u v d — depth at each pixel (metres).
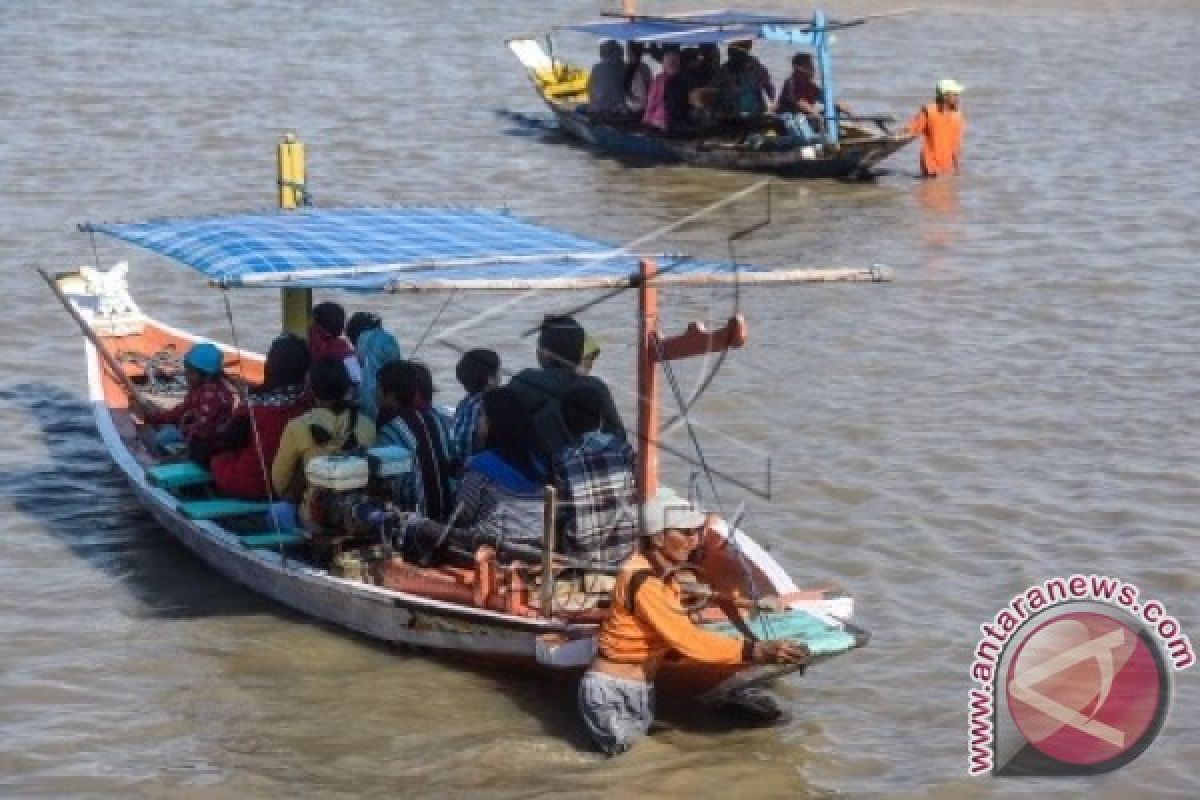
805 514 44.12
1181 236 73.19
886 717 34.84
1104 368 55.91
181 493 41.75
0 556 41.53
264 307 61.62
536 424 35.81
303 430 38.78
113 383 48.88
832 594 35.59
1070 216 77.00
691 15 92.38
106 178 79.75
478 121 96.00
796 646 31.80
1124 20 129.00
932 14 130.12
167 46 114.19
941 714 34.91
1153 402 52.59
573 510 34.88
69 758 32.97
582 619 34.06
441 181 82.25
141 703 35.00
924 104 100.50
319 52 114.06
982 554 41.88
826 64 84.69
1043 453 48.31
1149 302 63.53
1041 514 44.06
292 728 34.19
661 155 88.12
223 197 76.94
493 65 112.06
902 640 37.75
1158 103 101.81
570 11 132.12
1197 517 43.88
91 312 52.31
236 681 35.91
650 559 32.53
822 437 49.50
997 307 62.88
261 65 108.88
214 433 41.56
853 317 61.66
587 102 94.25
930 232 74.50
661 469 46.88
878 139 83.19
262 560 38.56
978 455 48.09
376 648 37.28
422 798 31.72
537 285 33.47
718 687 33.97
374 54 114.25
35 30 118.38
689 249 71.44
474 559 35.81
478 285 33.06
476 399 38.81
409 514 37.44
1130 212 77.50
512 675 35.91
